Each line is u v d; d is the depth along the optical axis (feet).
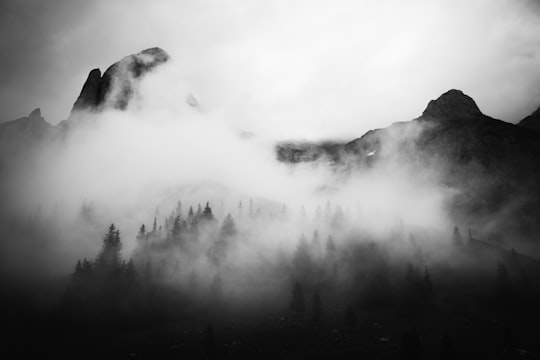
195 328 384.47
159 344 347.97
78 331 380.17
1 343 351.25
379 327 390.63
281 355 325.83
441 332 381.60
